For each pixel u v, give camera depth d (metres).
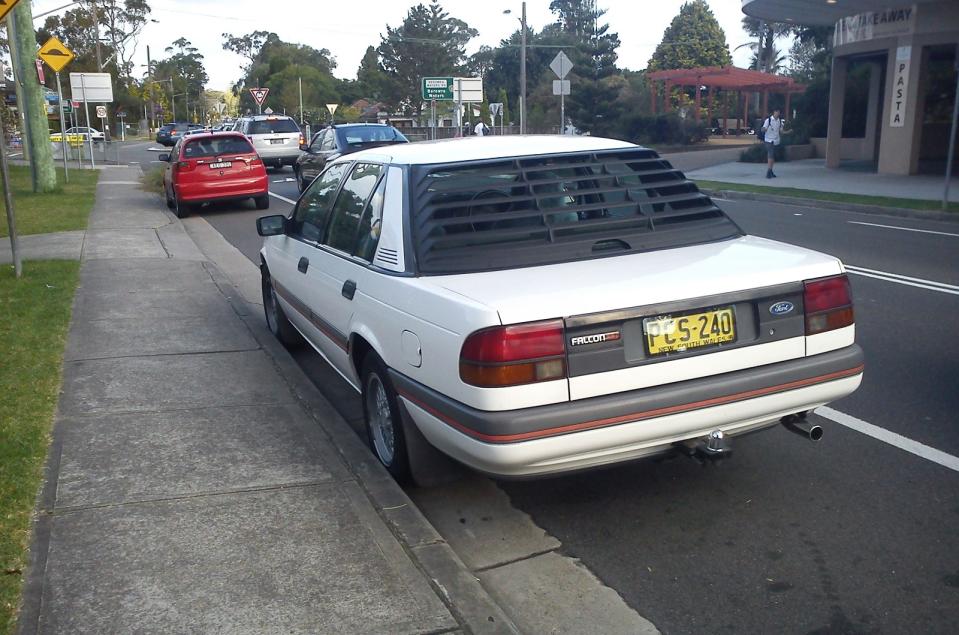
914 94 22.78
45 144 19.80
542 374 3.46
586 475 4.67
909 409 5.45
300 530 3.78
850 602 3.42
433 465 4.32
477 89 33.22
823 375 3.94
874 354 6.62
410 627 3.09
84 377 5.93
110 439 4.80
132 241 12.62
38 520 3.84
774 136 24.11
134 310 8.02
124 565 3.47
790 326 3.89
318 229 5.65
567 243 4.19
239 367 6.21
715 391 3.69
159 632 3.05
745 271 3.87
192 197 16.66
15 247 9.32
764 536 3.95
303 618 3.14
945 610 3.34
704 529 4.05
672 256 4.18
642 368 3.59
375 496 4.11
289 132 29.27
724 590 3.53
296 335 7.08
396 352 4.12
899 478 4.48
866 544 3.84
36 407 5.23
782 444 4.98
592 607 3.45
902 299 8.42
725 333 3.76
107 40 84.06
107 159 38.41
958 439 4.95
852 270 10.01
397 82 89.50
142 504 4.01
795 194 19.17
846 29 25.22
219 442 4.78
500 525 4.16
